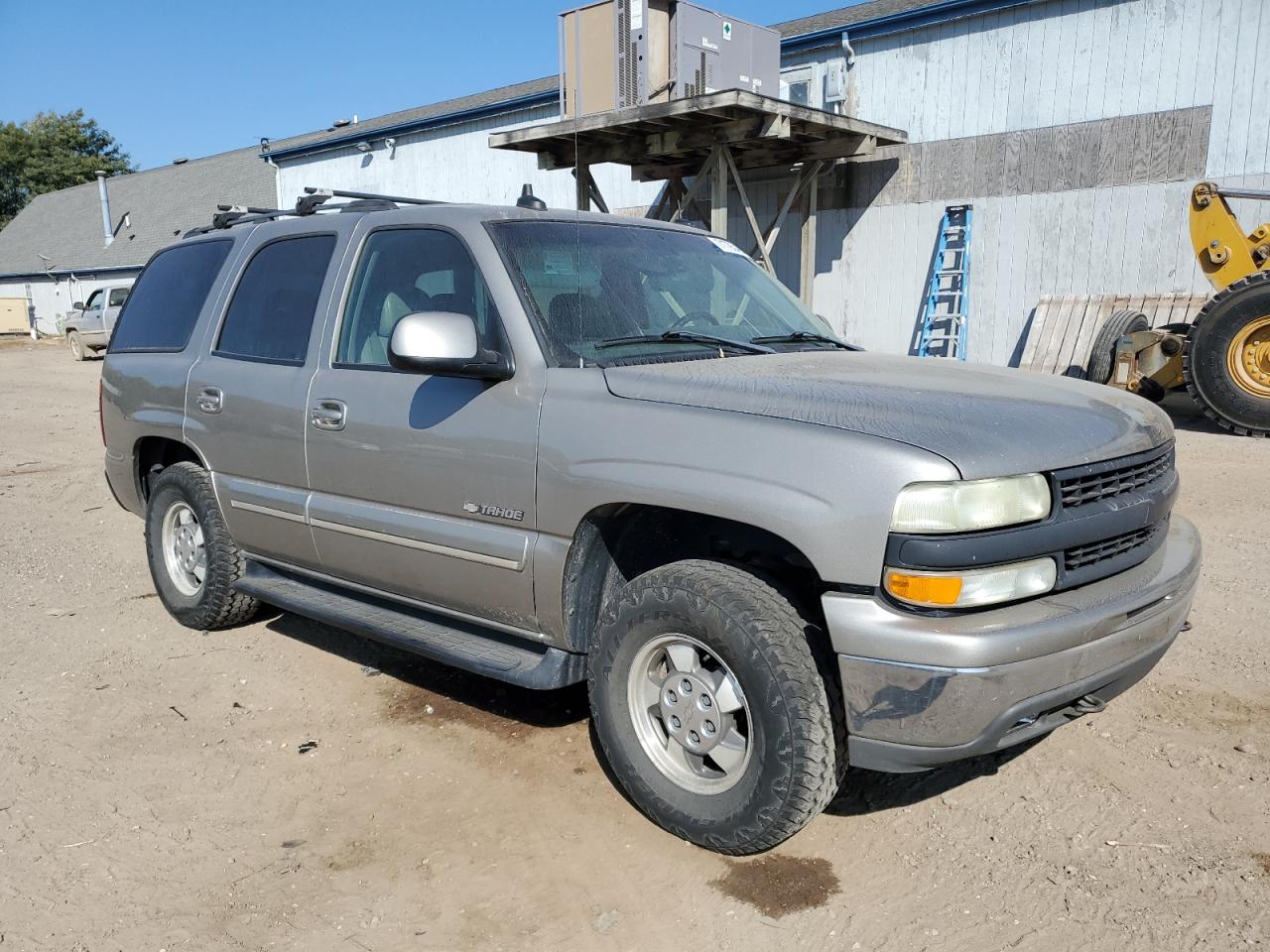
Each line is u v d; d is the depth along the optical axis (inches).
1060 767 136.2
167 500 197.2
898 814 127.4
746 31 492.1
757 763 109.7
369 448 147.3
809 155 529.0
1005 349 528.7
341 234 162.7
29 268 1712.6
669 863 118.0
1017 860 116.3
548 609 128.7
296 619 206.2
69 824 128.3
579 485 120.8
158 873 117.7
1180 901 107.3
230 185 1508.4
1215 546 230.2
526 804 131.6
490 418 131.3
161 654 186.5
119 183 1786.4
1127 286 487.2
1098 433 112.2
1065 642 101.2
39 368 935.0
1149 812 124.4
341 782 138.5
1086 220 494.6
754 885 113.5
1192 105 458.3
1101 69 480.1
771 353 140.4
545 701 163.2
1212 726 145.1
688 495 110.3
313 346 160.7
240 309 180.4
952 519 97.7
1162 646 115.7
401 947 104.5
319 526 158.9
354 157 834.8
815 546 102.0
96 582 235.0
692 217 599.2
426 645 144.3
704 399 115.6
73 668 180.4
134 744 150.8
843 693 103.1
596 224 154.3
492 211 144.7
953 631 97.7
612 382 123.3
